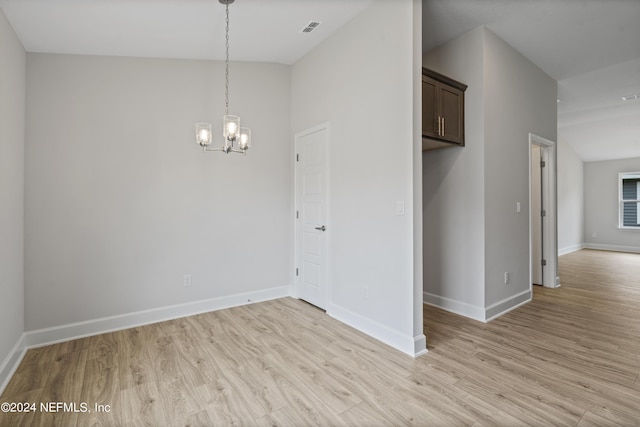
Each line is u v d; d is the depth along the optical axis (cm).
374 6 291
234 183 382
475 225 342
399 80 270
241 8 271
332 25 325
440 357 255
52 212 289
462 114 348
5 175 237
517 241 386
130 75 325
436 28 340
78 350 271
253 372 233
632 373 229
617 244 846
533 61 411
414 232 261
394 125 275
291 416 186
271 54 378
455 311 360
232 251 382
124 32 281
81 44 289
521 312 362
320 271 371
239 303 387
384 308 286
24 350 269
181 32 295
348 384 217
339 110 336
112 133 316
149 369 238
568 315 352
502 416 184
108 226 314
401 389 211
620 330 309
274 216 411
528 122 408
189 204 354
